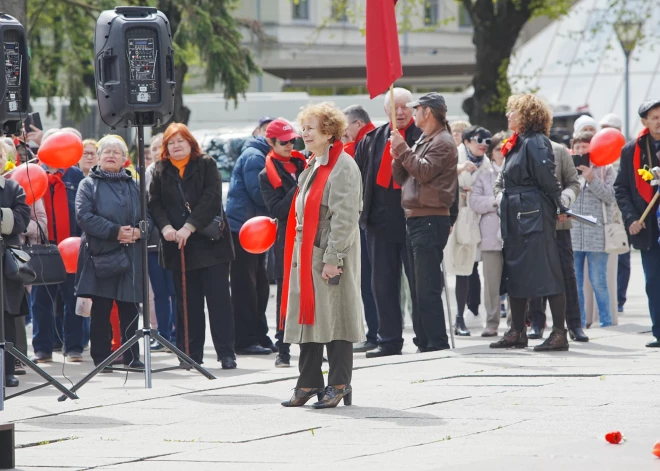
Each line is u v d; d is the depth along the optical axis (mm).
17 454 11031
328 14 87375
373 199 18547
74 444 11453
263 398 13891
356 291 12914
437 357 16906
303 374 13141
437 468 9586
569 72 58688
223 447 10961
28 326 26094
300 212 12914
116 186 18219
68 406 13703
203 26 42156
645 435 10836
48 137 18375
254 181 19969
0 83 14109
